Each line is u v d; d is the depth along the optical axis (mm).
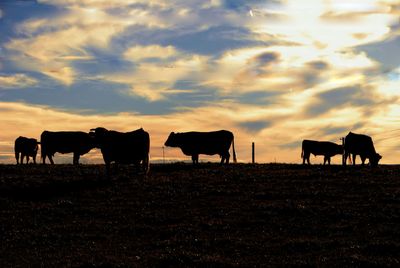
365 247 23172
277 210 30078
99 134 39281
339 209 30047
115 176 39125
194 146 47562
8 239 25375
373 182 37125
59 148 49750
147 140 40125
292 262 21266
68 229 27031
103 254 22844
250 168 43719
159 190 35062
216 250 23328
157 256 22172
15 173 40219
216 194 34219
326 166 45656
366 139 48281
